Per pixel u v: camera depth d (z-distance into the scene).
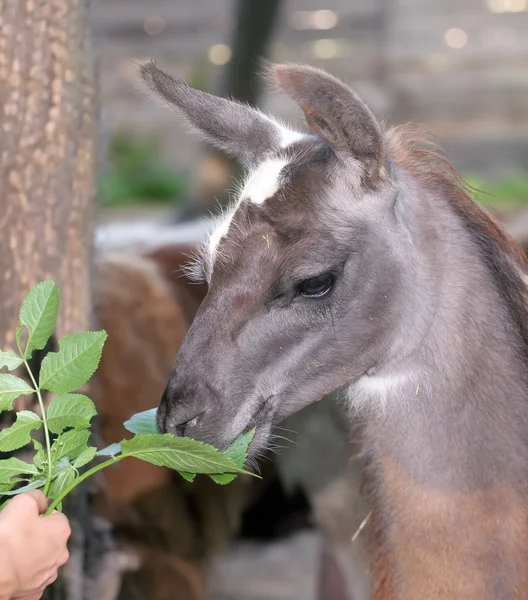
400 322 3.94
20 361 3.19
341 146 3.67
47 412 3.22
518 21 20.08
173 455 3.22
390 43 20.23
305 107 3.51
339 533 6.62
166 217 14.73
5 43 4.27
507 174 17.59
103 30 20.42
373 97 19.33
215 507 6.54
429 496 4.00
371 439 4.25
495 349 3.96
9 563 2.90
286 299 3.75
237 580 8.38
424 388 3.98
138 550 6.23
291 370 3.83
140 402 6.22
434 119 19.55
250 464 3.91
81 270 4.57
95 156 4.69
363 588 6.38
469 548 3.95
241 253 3.73
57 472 3.26
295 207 3.74
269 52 11.87
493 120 19.53
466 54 20.05
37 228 4.42
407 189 4.02
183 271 6.23
